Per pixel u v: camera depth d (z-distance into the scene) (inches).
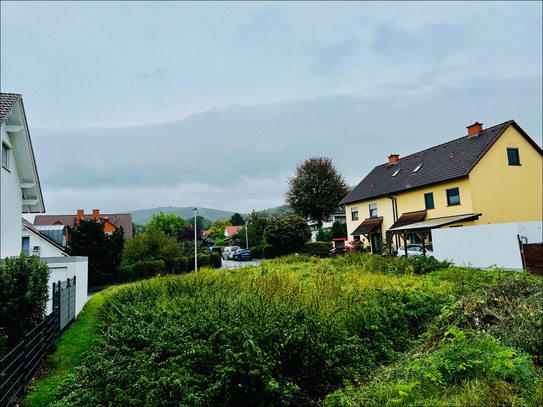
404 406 176.9
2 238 469.1
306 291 385.7
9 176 498.0
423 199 984.9
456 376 194.4
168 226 2997.0
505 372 187.3
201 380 224.7
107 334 316.2
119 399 221.6
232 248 1936.5
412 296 376.5
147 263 1219.2
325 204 2050.9
